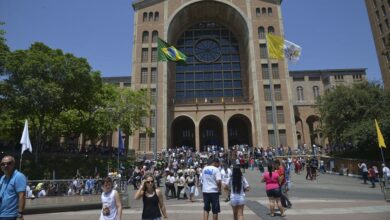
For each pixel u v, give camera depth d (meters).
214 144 60.09
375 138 30.86
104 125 40.47
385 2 58.50
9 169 5.89
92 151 39.16
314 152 43.81
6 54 29.34
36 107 30.78
